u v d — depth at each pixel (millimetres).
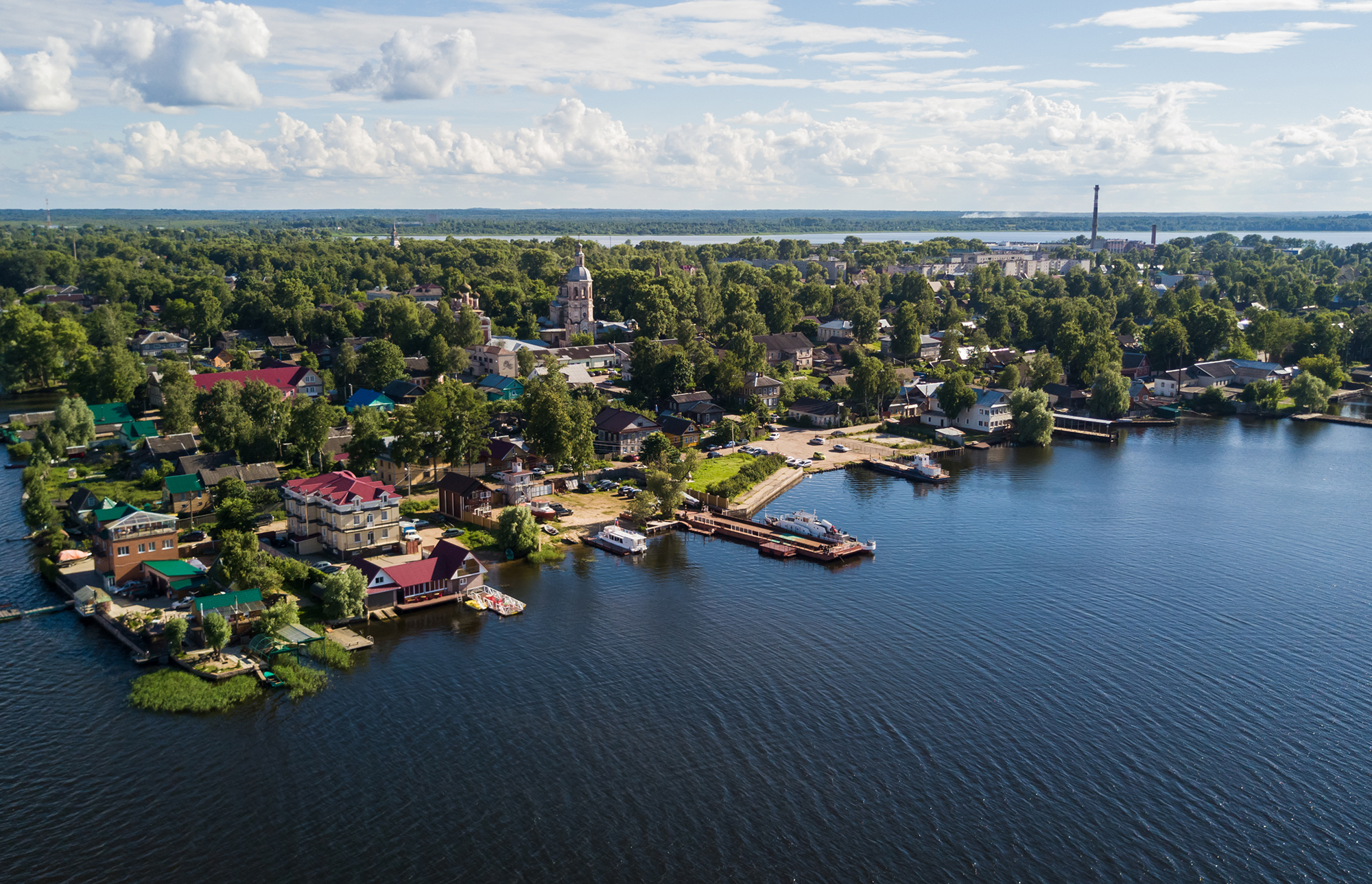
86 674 99062
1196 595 123688
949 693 97000
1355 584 127438
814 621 115188
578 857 72688
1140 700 96062
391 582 117375
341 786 80938
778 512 162000
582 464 173250
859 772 83500
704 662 103750
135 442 182125
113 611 111250
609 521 154125
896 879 70750
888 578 129875
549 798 79500
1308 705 95312
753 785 81500
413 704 94188
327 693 96250
